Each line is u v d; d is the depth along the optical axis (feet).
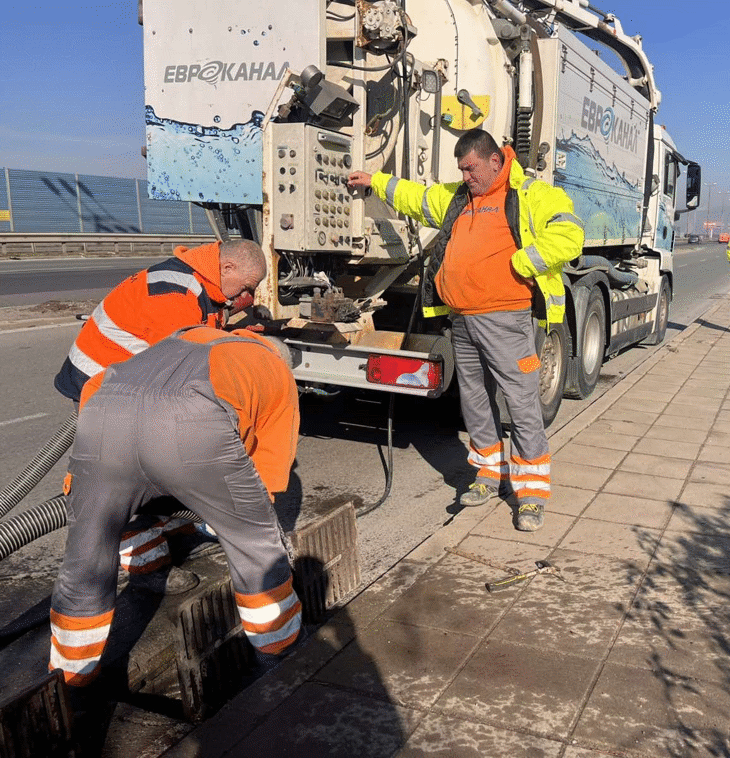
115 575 8.61
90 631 8.50
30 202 105.60
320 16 14.62
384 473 17.79
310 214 14.21
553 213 12.57
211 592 9.18
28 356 31.22
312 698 8.45
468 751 7.54
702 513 13.88
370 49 15.25
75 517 8.27
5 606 11.54
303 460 18.66
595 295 24.90
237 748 7.66
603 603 10.53
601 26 28.32
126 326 10.10
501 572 11.55
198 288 10.01
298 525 14.65
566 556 12.10
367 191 16.02
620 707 8.19
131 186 118.42
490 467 14.79
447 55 17.75
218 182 15.80
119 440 7.89
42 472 11.58
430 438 20.58
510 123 19.57
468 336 13.94
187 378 8.03
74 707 8.77
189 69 15.67
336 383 16.22
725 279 98.63
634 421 20.56
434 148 17.67
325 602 11.06
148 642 10.31
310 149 14.03
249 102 15.28
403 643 9.56
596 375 25.95
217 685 9.27
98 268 81.35
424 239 17.79
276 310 14.99
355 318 15.92
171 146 16.10
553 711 8.14
